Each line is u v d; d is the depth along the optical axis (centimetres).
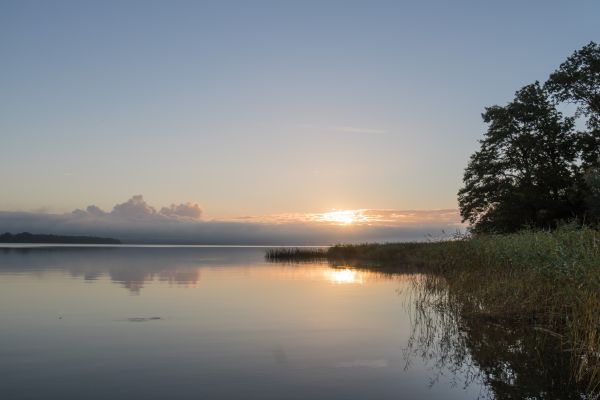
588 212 3231
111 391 894
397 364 1074
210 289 2508
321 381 953
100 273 3553
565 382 951
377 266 4200
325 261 5178
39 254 7662
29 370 1022
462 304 1700
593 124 3938
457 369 1039
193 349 1201
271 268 4141
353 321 1584
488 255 1998
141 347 1220
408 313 1731
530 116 4041
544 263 1438
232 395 873
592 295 1129
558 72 3950
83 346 1233
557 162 4044
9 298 2130
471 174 4372
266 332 1406
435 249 2372
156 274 3481
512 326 1441
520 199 3897
